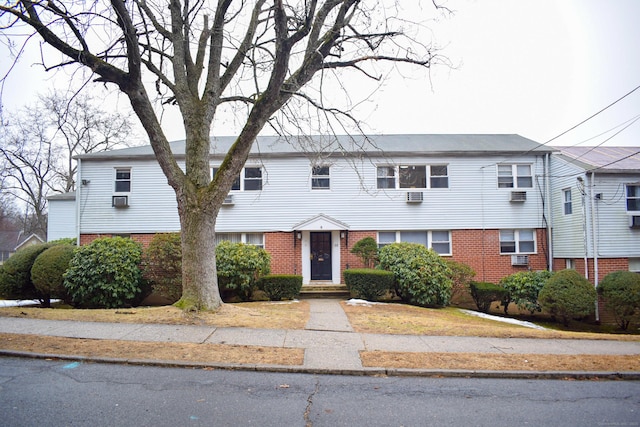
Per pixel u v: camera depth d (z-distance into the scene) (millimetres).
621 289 13094
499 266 16641
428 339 7629
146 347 6441
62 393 4559
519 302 14312
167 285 13109
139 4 9461
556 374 5727
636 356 6711
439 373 5680
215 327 7957
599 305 14094
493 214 16844
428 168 17000
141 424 3787
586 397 4914
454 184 16922
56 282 12422
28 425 3693
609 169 14680
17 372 5285
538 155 17031
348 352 6555
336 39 9117
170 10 10094
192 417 3996
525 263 16562
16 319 8305
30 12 7703
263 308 11195
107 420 3854
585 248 14812
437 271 13781
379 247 16656
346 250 16625
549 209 16891
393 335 7895
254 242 16766
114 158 16688
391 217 16750
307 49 8992
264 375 5508
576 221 15383
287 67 8234
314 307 11859
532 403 4668
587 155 17266
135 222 16625
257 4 10297
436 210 16812
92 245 12695
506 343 7480
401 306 12695
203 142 9594
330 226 16016
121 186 16875
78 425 3723
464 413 4316
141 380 5102
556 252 16578
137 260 12906
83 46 8117
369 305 12461
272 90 8375
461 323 10008
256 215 16672
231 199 16641
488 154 16969
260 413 4164
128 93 8555
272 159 16875
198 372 5527
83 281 12078
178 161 16828
